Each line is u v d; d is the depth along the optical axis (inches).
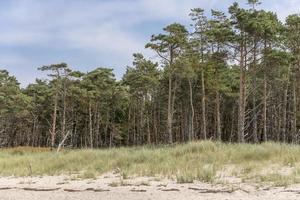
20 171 792.3
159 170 698.2
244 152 768.3
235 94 1740.9
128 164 791.1
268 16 1365.7
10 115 2527.1
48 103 2506.2
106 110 2500.0
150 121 2561.5
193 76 1697.8
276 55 1402.6
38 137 2984.7
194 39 1574.8
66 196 516.7
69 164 835.4
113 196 507.5
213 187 555.5
